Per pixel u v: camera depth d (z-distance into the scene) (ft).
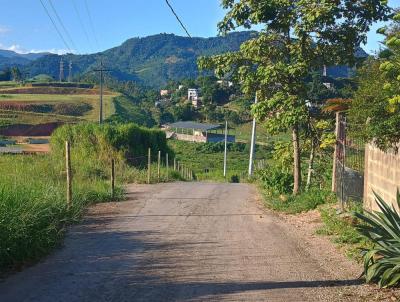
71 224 36.96
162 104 411.75
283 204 48.62
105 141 108.17
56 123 271.28
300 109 49.24
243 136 290.76
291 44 51.62
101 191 53.42
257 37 53.01
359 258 26.30
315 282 22.44
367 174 35.55
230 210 47.37
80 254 27.58
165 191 66.69
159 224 38.37
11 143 205.46
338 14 46.75
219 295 20.48
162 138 134.82
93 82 490.90
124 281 22.40
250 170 116.98
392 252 21.67
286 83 51.16
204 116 340.18
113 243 30.73
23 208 28.25
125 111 343.87
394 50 19.60
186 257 27.20
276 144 63.98
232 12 50.11
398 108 20.65
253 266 25.36
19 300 19.56
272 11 48.21
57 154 95.76
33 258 25.96
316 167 57.11
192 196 60.34
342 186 40.65
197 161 233.35
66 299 19.74
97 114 320.91
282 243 31.27
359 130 31.83
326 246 30.09
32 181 42.45
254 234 34.47
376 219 23.62
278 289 21.36
